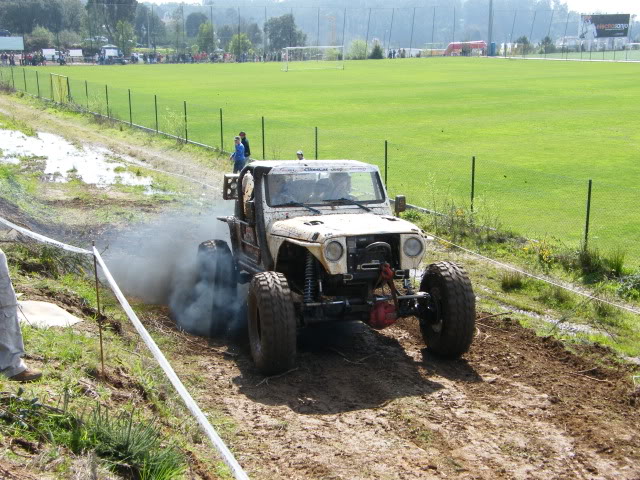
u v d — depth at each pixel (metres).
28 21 177.12
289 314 8.38
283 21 197.75
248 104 50.16
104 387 6.92
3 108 46.12
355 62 125.25
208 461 6.23
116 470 5.37
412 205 19.39
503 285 12.86
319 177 9.88
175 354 9.12
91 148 30.88
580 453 6.77
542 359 9.25
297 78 80.31
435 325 9.17
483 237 15.98
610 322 11.03
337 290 9.05
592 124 38.09
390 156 28.41
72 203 19.42
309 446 6.79
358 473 6.29
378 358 9.21
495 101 50.84
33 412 5.67
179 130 34.47
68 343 7.79
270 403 7.82
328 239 8.43
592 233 16.80
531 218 18.33
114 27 180.12
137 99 53.56
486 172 24.81
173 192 21.84
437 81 71.81
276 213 9.63
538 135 34.41
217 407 7.61
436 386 8.29
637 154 28.67
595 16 155.38
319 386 8.32
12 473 4.79
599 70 86.56
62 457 5.18
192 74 91.31
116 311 10.45
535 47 159.88
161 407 7.08
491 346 9.68
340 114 43.81
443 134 35.06
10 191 18.70
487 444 6.89
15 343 6.39
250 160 25.58
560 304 11.91
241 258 11.04
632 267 13.88
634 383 8.43
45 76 77.88
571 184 22.62
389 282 8.79
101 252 14.29
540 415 7.55
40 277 10.65
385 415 7.51
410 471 6.36
